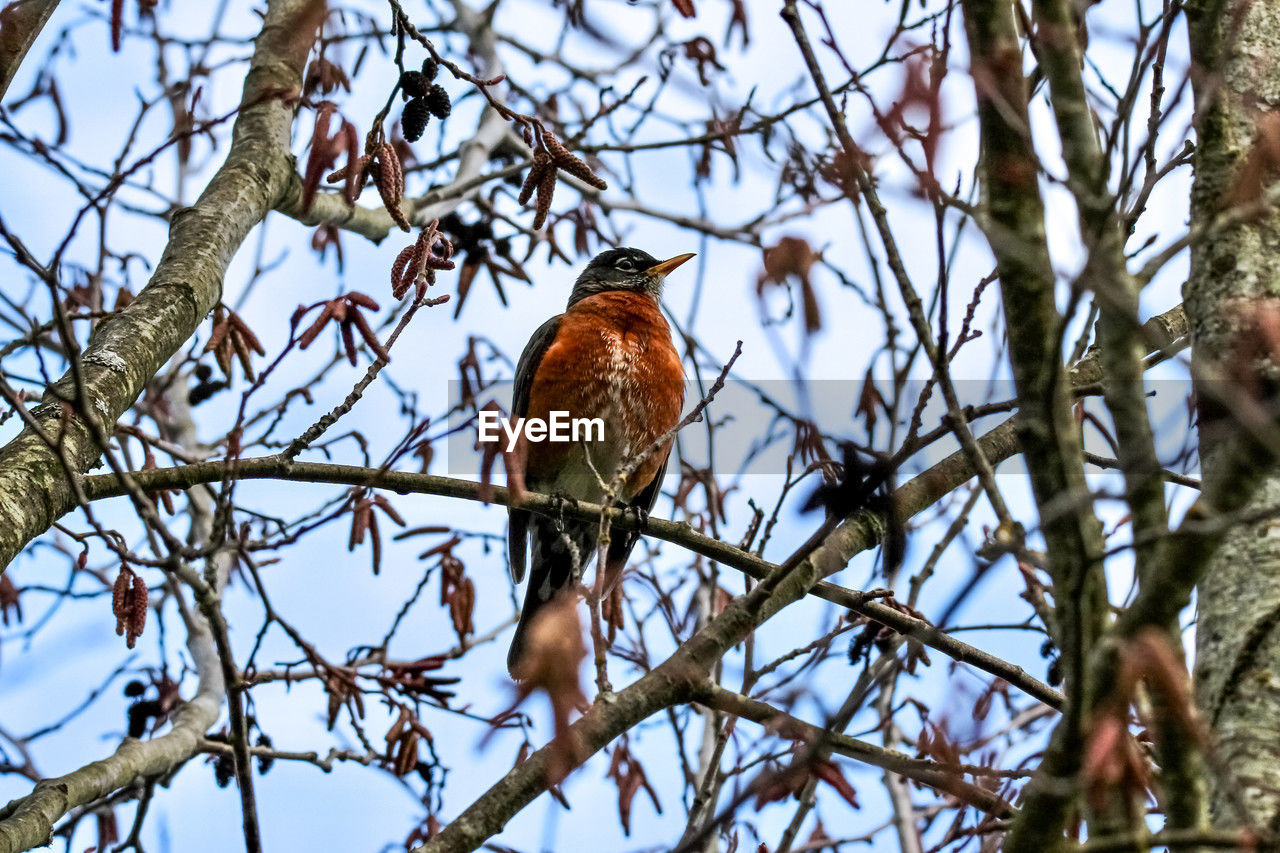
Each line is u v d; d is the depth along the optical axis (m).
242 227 10.13
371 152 8.04
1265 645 5.95
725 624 7.51
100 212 9.12
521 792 6.99
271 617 9.56
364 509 10.27
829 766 7.41
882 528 8.68
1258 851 4.80
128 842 10.46
